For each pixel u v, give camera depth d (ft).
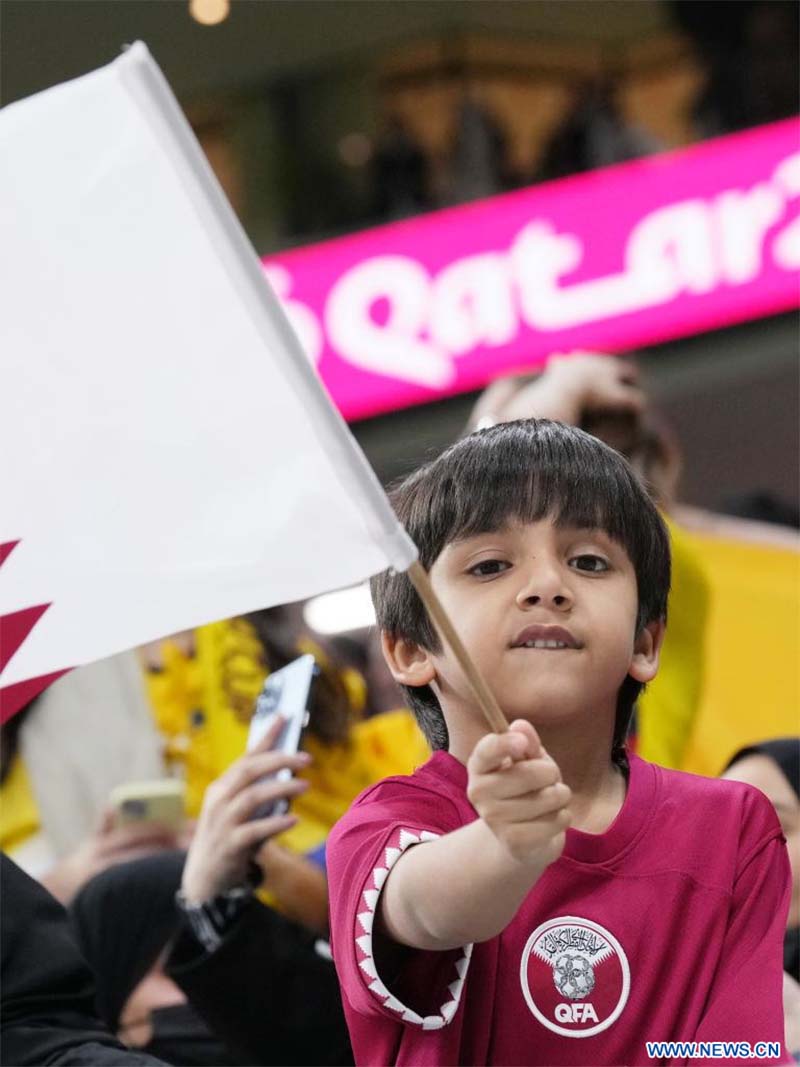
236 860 19.07
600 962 10.42
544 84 53.78
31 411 9.98
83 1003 14.23
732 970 10.55
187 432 9.82
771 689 26.50
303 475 9.61
